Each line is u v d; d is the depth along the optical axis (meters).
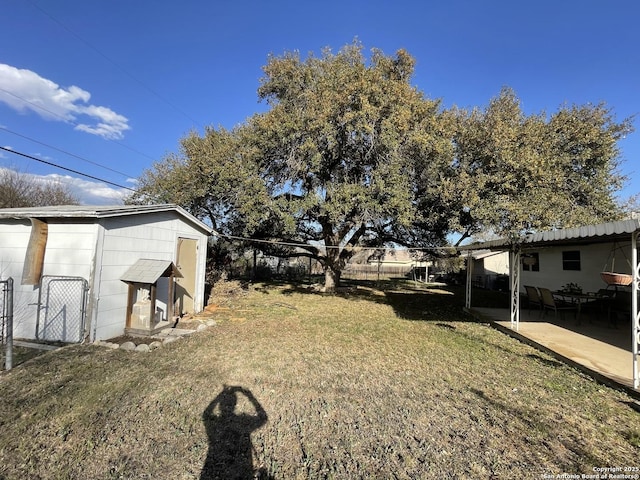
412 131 8.88
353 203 9.42
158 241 7.27
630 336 6.51
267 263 22.23
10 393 3.49
